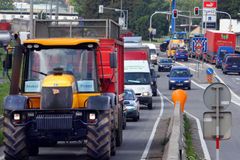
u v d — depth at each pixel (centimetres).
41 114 3033
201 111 7419
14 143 3020
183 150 3142
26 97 3097
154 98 9488
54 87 3039
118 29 4481
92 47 3169
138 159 3356
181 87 11062
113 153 3491
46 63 3192
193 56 18762
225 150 4078
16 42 3738
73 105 3055
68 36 4206
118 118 3856
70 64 3167
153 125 5619
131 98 6119
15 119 3034
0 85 7744
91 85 3138
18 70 3195
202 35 19350
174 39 19725
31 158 3372
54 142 3225
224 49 15725
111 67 3366
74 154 3525
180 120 4262
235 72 14125
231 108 7919
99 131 3009
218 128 2802
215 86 2800
